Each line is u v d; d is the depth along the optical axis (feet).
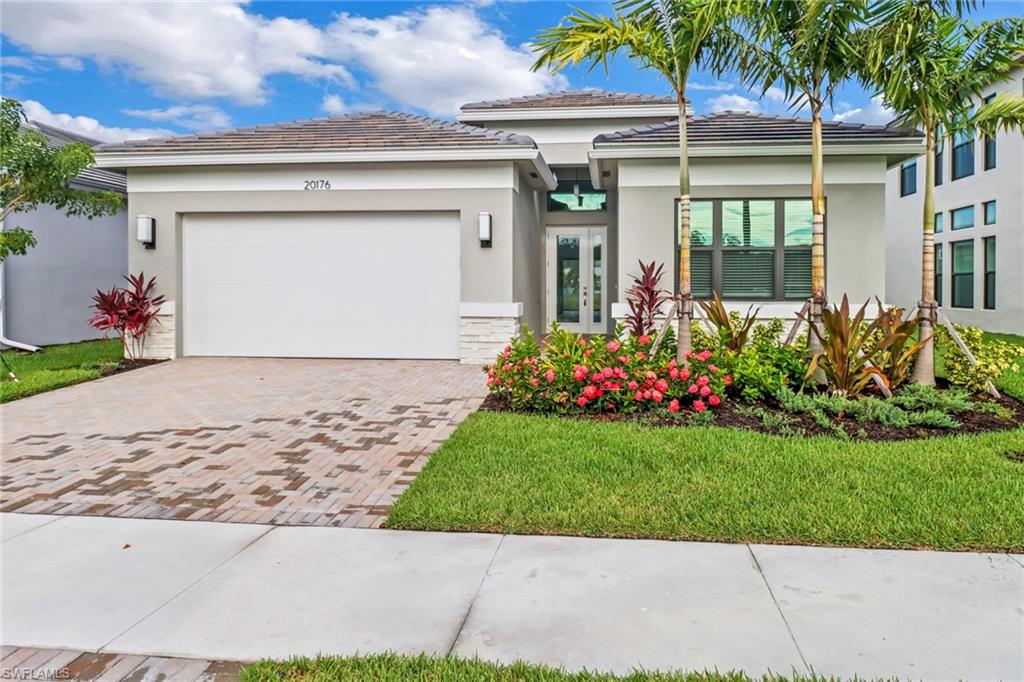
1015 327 55.57
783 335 37.32
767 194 37.93
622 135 38.99
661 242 38.63
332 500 16.94
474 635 10.53
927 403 25.21
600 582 12.32
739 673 9.37
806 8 26.23
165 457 20.75
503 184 38.68
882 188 37.37
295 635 10.58
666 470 17.95
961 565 12.91
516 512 15.44
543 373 25.17
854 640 10.27
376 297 40.50
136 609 11.44
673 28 27.09
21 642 10.44
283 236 40.78
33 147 37.14
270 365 38.45
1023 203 54.54
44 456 20.86
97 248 54.49
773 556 13.39
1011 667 9.52
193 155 38.86
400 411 26.84
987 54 28.09
